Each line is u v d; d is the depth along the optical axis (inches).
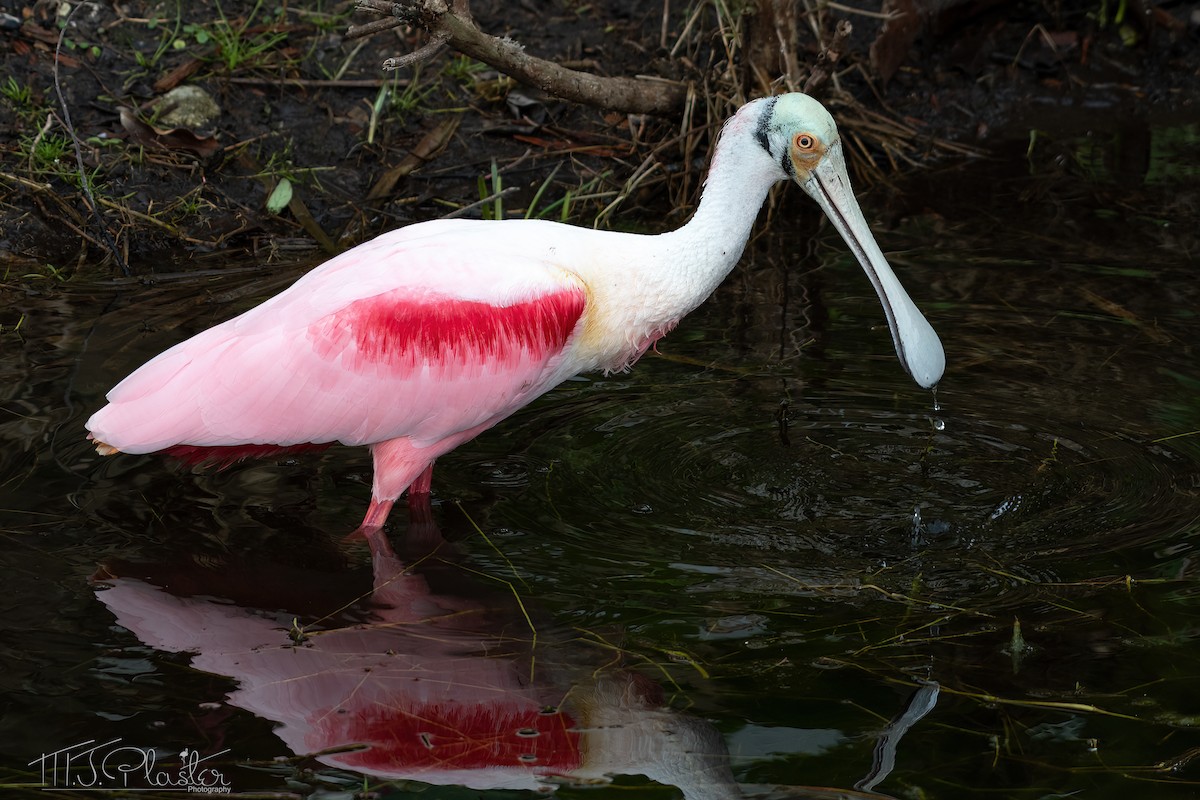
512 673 317.1
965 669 316.8
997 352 478.0
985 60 745.6
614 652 323.6
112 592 343.3
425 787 279.3
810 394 454.9
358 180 616.7
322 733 294.8
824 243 589.9
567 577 354.0
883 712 302.2
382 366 377.7
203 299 511.5
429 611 341.4
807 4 680.4
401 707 304.7
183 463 409.1
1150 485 393.1
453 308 382.6
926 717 300.5
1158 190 623.8
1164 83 737.0
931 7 736.3
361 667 318.3
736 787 279.6
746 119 406.9
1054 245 568.4
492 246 394.0
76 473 395.9
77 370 448.1
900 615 338.3
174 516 381.1
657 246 402.6
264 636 329.4
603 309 401.1
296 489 402.6
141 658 318.0
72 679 309.0
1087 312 505.7
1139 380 455.2
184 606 340.2
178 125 614.2
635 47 692.7
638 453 419.2
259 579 354.0
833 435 428.1
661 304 404.5
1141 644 324.5
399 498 396.8
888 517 383.6
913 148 682.2
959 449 418.3
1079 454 412.2
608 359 414.9
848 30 603.8
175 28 655.1
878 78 708.0
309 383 373.7
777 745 292.2
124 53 639.1
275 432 375.9
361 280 383.9
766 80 631.8
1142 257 553.6
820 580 353.4
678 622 335.6
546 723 300.2
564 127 666.8
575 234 404.2
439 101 667.4
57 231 564.1
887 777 281.7
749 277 553.0
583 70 673.0
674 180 633.0
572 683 313.1
